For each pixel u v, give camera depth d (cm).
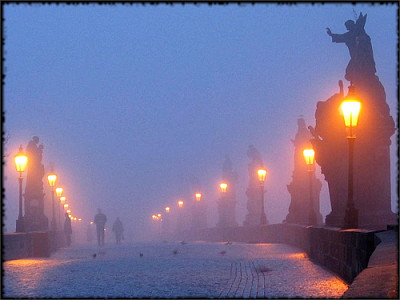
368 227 2370
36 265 2189
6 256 2447
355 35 2580
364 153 2545
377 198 2528
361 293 702
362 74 2550
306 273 1759
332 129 2609
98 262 2330
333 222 2548
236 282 1542
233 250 3095
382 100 2550
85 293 1345
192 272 1823
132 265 2125
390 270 834
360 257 1364
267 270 1838
